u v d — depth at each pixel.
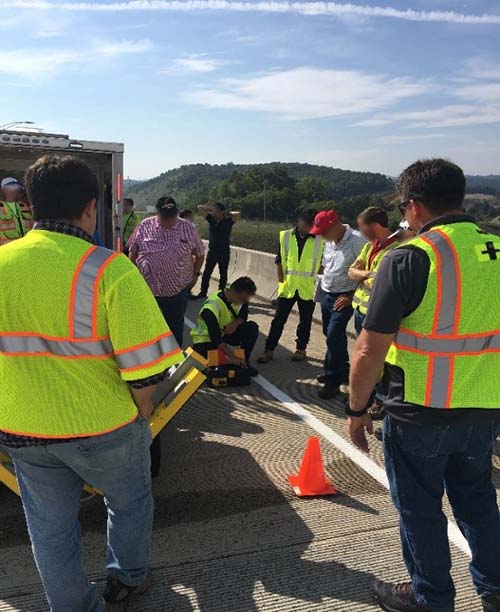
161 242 5.61
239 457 4.23
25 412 2.11
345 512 3.51
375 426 4.79
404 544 2.49
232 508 3.54
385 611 2.66
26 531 3.26
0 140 5.45
